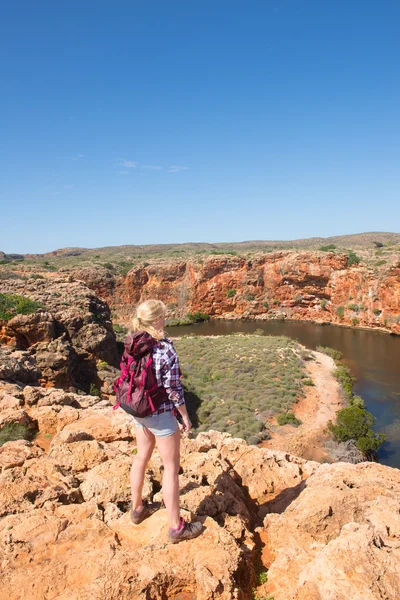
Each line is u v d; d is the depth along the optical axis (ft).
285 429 97.66
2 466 23.35
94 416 35.65
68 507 18.28
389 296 230.48
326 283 269.23
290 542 17.34
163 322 15.20
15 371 75.51
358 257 281.74
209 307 293.43
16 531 16.12
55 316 104.42
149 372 14.37
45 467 22.79
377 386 141.28
